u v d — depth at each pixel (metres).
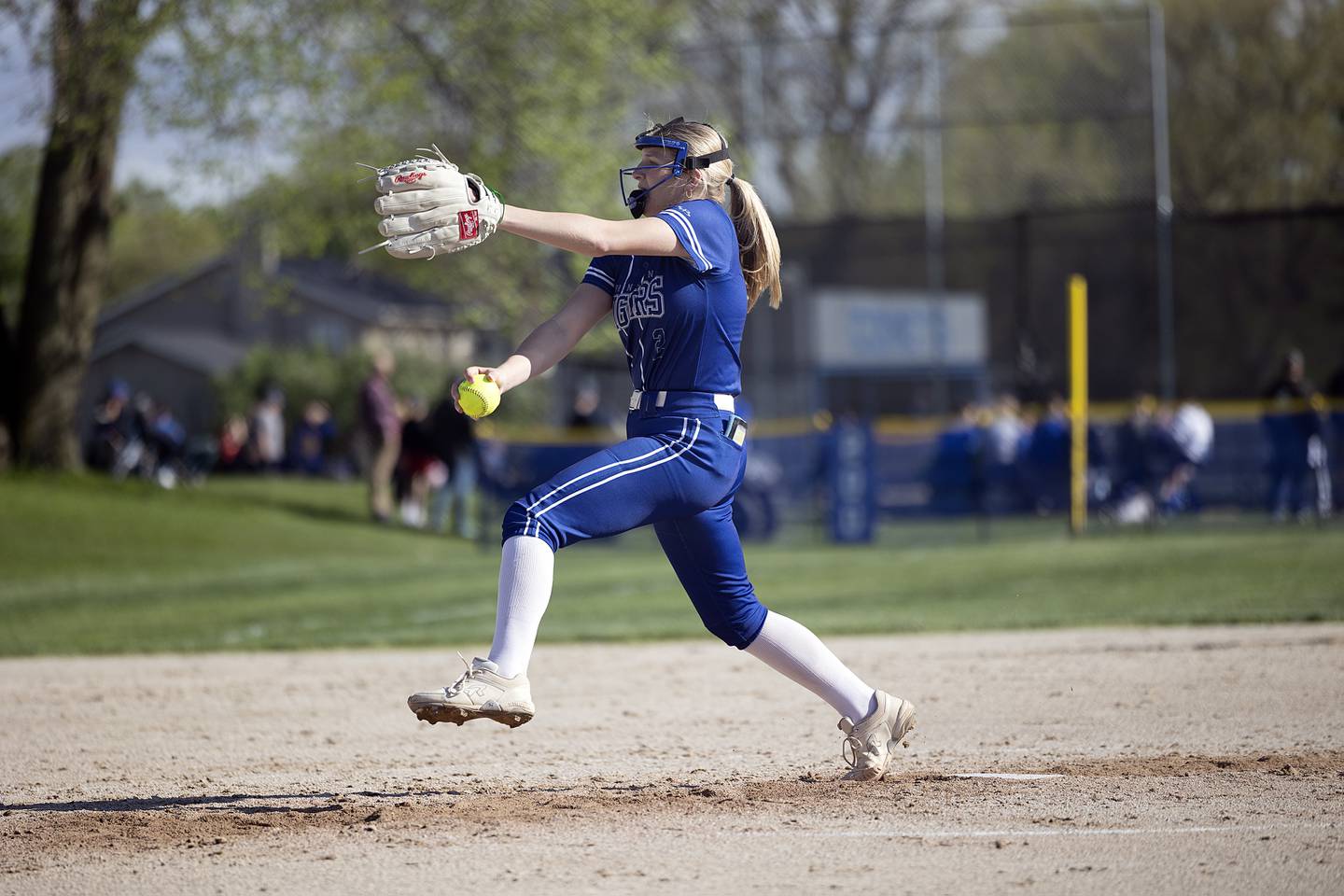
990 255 106.62
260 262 94.25
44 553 61.94
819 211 92.12
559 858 14.86
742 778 19.02
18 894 13.91
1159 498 68.62
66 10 63.41
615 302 15.88
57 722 25.27
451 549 69.25
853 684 17.69
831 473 66.88
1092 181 85.88
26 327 77.19
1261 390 107.06
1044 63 84.75
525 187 79.38
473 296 86.81
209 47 69.75
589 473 15.38
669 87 86.00
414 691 28.42
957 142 91.62
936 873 14.09
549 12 76.94
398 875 14.30
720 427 15.65
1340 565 48.94
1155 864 14.28
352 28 74.56
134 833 16.23
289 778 19.73
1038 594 43.69
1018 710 24.11
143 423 96.56
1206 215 78.44
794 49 89.06
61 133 67.88
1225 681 26.53
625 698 26.88
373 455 75.56
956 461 70.50
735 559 16.47
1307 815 16.19
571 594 48.97
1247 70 129.75
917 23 90.25
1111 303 105.25
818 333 86.50
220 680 30.39
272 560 64.00
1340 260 105.69
